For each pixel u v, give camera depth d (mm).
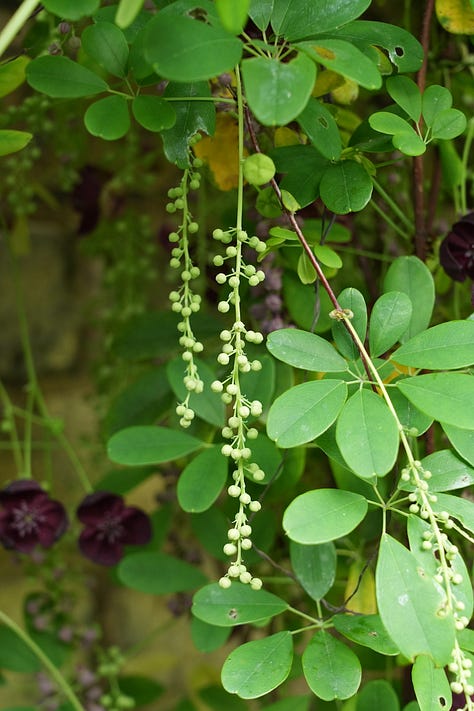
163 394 805
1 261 1068
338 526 578
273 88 549
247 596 647
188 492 676
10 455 1074
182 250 638
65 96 613
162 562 782
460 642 600
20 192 898
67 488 1079
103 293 990
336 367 607
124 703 865
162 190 959
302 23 601
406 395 586
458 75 797
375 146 650
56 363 1104
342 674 604
